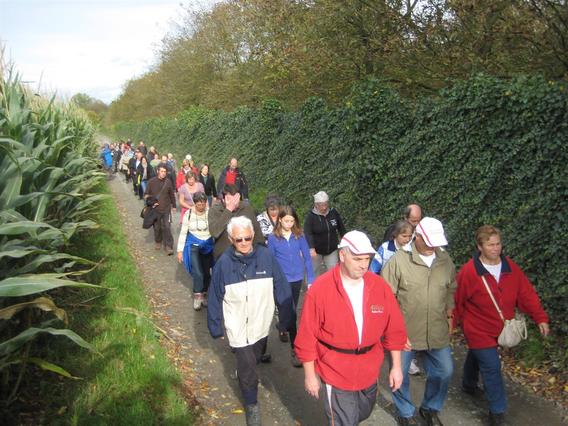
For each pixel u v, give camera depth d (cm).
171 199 997
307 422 406
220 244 589
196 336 579
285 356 530
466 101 632
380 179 829
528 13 842
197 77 3055
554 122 518
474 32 916
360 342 307
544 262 519
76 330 508
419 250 374
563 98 511
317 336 315
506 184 585
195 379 474
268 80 1634
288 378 482
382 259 482
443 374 375
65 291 587
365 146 855
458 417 409
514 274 387
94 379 423
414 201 746
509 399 438
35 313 439
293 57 1306
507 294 382
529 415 409
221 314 407
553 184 513
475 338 386
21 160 368
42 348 451
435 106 708
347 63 1210
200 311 662
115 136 6388
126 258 859
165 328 597
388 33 1093
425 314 370
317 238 650
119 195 1941
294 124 1273
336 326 305
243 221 402
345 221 931
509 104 566
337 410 309
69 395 396
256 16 1557
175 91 3419
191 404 421
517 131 570
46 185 448
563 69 855
